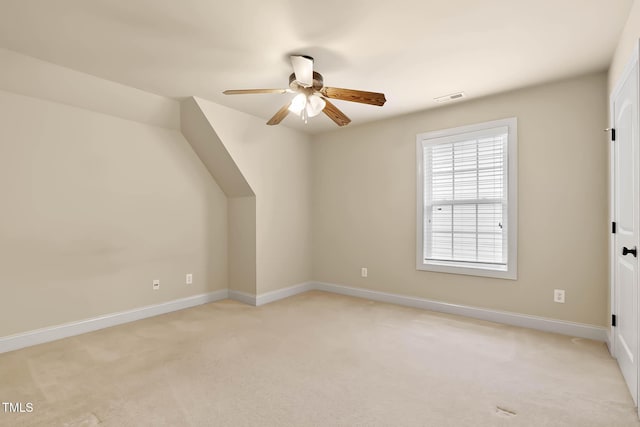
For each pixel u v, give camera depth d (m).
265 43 2.34
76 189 3.03
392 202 4.04
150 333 3.04
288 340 2.87
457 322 3.32
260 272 4.04
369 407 1.88
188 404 1.91
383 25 2.12
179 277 3.81
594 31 2.18
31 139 2.77
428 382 2.15
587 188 2.87
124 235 3.35
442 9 1.95
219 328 3.17
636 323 1.85
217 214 4.20
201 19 2.05
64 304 2.95
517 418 1.77
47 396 1.99
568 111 2.95
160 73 2.82
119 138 3.31
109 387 2.09
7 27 2.12
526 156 3.14
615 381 2.14
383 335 2.98
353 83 3.03
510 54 2.50
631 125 1.97
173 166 3.76
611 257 2.53
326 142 4.64
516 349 2.66
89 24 2.10
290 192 4.45
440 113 3.67
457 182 3.60
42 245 2.83
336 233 4.55
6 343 2.62
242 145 3.82
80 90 2.90
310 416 1.80
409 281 3.91
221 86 3.10
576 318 2.92
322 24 2.11
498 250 3.36
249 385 2.12
